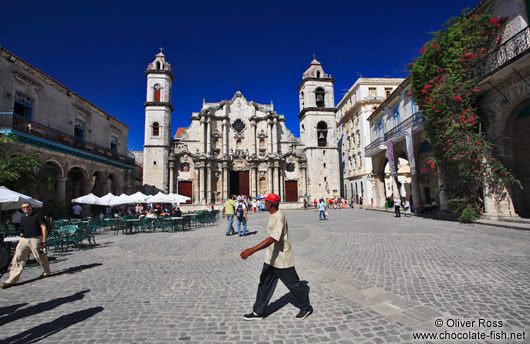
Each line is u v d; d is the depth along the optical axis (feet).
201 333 11.96
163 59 140.56
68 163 74.79
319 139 150.30
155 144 130.72
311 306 13.91
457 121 48.19
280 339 11.28
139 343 11.18
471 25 48.11
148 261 26.27
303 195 144.87
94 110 93.20
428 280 17.97
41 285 19.54
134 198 61.05
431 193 95.40
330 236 38.88
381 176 98.99
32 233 20.98
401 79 137.49
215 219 67.15
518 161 54.13
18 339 11.69
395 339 10.98
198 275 21.08
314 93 151.23
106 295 17.03
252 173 144.05
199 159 135.95
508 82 43.70
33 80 67.36
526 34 39.47
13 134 53.93
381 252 26.84
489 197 47.62
